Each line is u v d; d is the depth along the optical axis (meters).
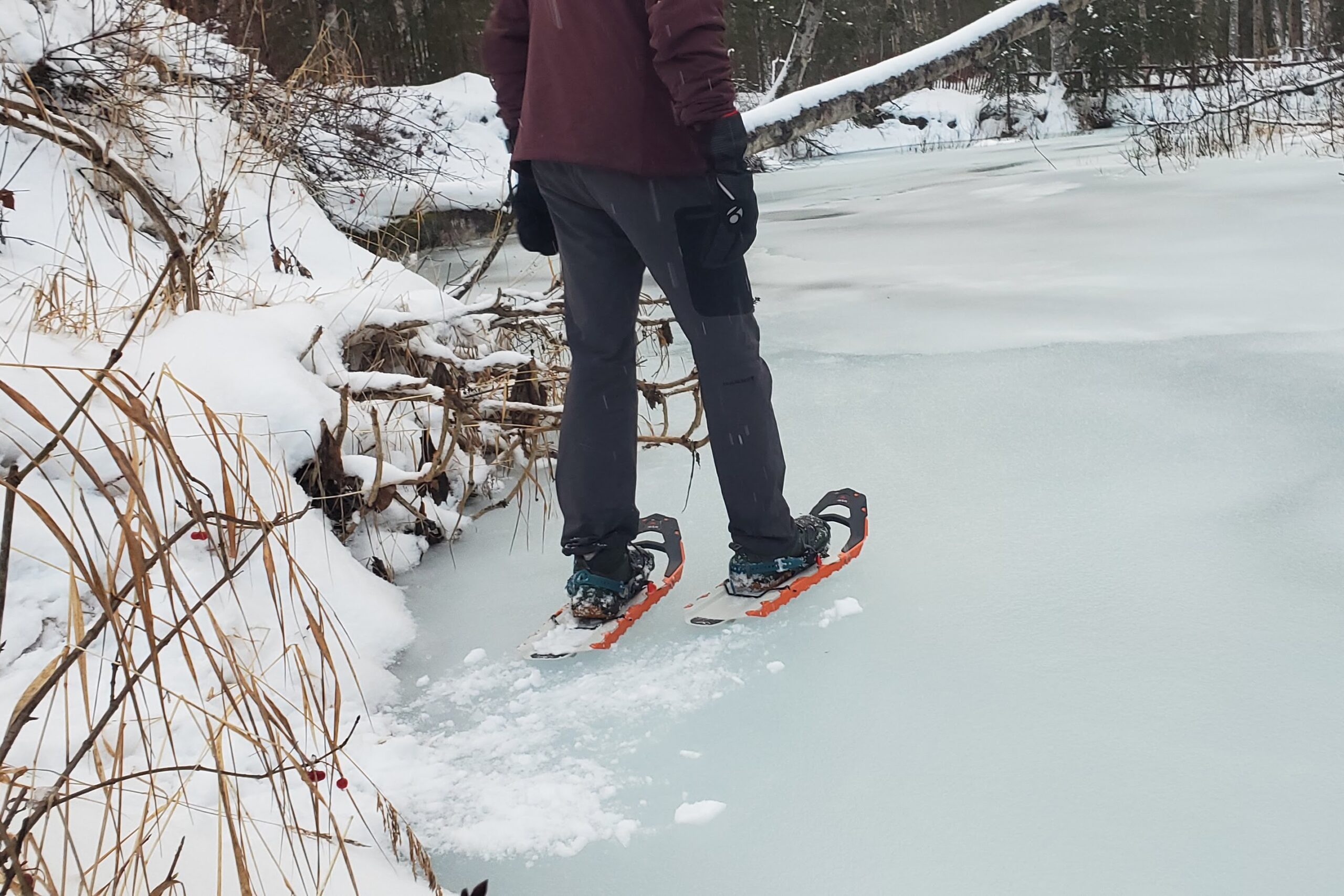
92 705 1.54
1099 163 11.54
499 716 1.76
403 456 2.70
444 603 2.24
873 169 15.17
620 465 2.00
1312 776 1.43
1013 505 2.45
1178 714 1.59
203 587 1.86
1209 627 1.83
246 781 1.49
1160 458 2.66
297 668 1.78
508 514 2.72
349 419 2.57
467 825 1.48
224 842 1.30
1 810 0.96
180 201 3.98
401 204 6.61
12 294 2.56
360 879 1.29
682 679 1.83
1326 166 8.64
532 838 1.44
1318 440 2.68
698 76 1.69
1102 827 1.37
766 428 1.99
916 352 3.93
